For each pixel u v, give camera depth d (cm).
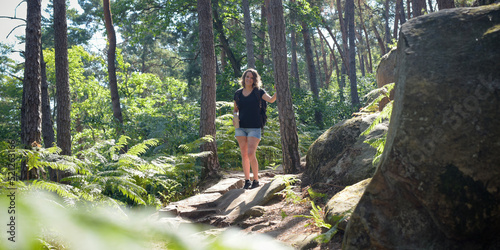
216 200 585
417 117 217
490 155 198
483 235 199
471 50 221
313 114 1762
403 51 243
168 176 725
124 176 519
